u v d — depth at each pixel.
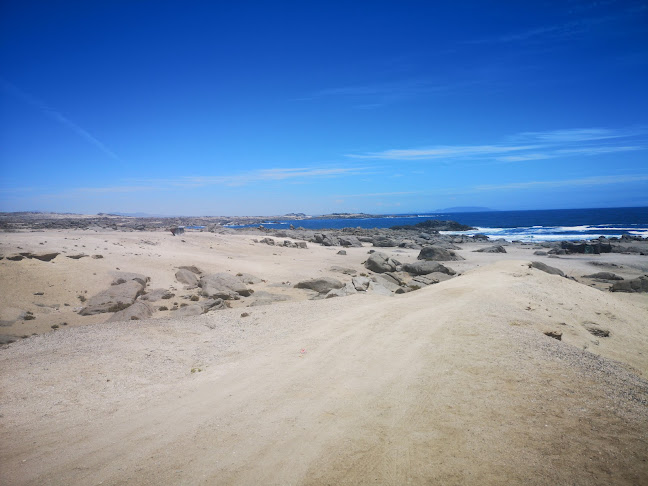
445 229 89.88
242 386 7.22
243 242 40.03
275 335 10.88
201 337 11.22
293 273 27.95
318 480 4.32
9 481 4.55
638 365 10.48
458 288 14.44
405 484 4.17
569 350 8.34
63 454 5.14
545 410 5.47
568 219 132.75
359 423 5.51
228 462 4.76
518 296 13.72
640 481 4.00
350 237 52.75
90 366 8.52
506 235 75.81
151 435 5.56
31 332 14.44
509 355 7.53
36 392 7.24
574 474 4.15
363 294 17.66
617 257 39.25
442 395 6.12
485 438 4.89
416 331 9.52
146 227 65.88
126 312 15.31
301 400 6.40
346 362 8.03
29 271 20.19
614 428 5.00
